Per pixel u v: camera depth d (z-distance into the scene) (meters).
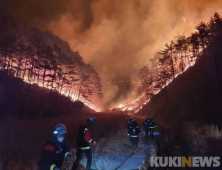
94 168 8.27
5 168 8.26
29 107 43.75
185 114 45.22
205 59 64.88
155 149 13.38
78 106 66.00
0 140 14.35
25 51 66.56
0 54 61.94
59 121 32.16
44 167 3.31
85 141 5.87
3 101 41.41
